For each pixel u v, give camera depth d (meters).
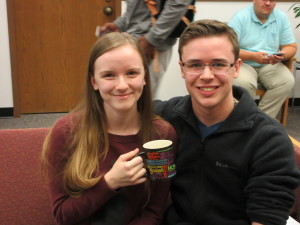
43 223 1.34
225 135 1.10
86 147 1.10
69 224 1.09
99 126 1.13
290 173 0.98
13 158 1.35
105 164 1.11
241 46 3.11
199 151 1.14
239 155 1.07
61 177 1.10
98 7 3.40
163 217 1.28
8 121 3.39
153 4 1.81
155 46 1.84
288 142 1.03
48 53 3.45
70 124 1.13
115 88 1.03
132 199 1.13
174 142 1.19
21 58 3.41
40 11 3.32
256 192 1.00
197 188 1.15
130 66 1.03
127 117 1.12
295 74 3.93
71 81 3.59
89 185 1.03
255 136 1.05
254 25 3.04
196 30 1.05
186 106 1.17
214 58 1.02
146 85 1.16
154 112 1.22
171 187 1.25
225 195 1.12
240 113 1.09
